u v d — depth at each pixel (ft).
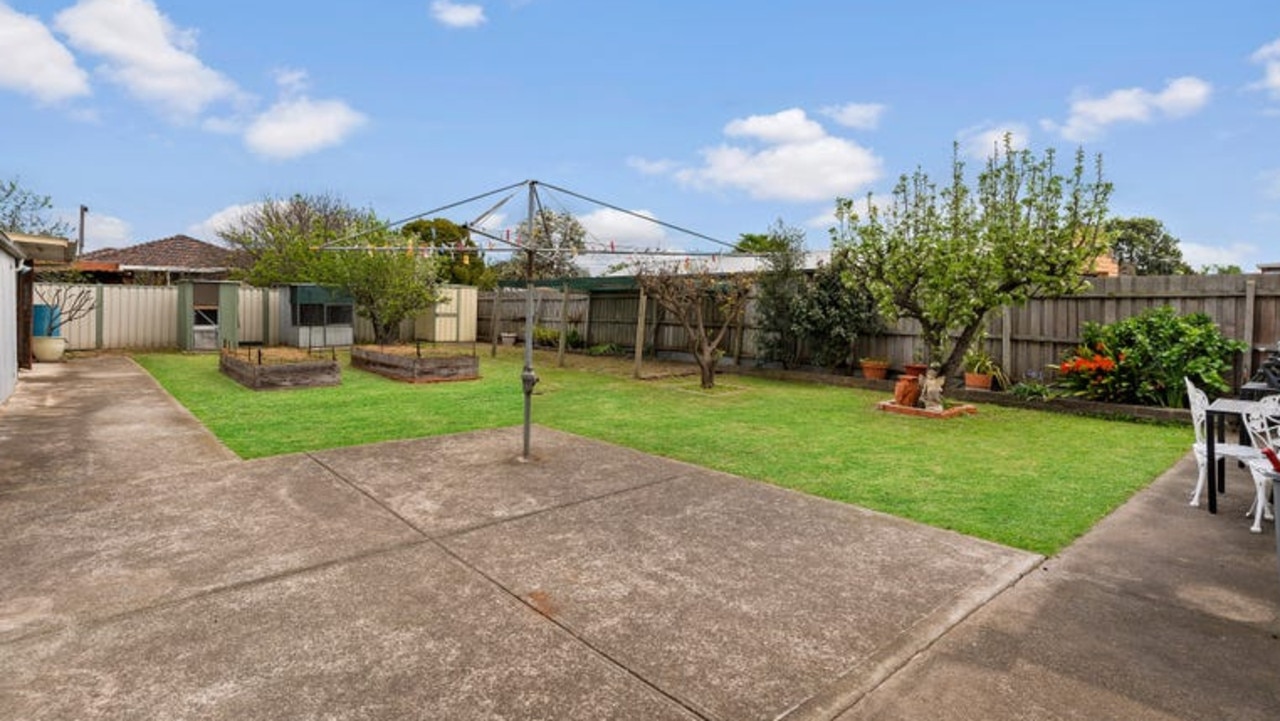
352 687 7.66
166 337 54.70
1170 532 13.09
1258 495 13.24
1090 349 29.09
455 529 12.89
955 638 8.96
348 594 10.03
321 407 27.37
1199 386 25.79
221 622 9.12
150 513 13.60
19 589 10.03
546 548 11.99
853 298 37.06
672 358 50.21
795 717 7.25
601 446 20.33
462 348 57.62
